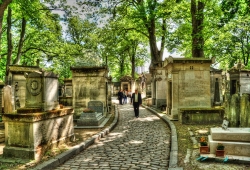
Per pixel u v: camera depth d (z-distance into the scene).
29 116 6.14
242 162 5.33
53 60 26.69
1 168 5.38
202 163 5.45
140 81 50.12
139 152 6.95
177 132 9.44
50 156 6.31
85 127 11.19
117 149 7.41
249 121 7.21
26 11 17.50
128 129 11.29
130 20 26.78
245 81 17.41
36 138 6.30
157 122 13.38
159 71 21.11
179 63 13.95
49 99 7.45
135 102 16.03
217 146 5.71
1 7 8.95
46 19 22.86
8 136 6.41
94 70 14.89
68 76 33.28
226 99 7.94
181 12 23.28
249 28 25.41
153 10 21.95
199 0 16.34
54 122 7.29
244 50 27.72
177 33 25.55
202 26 16.81
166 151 7.01
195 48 17.67
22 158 6.15
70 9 20.03
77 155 6.83
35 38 26.06
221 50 27.30
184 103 13.85
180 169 5.02
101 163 5.97
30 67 16.42
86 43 35.56
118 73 59.19
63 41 28.14
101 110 14.17
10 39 21.03
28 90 7.24
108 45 26.81
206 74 14.09
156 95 21.17
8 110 11.95
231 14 10.84
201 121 11.57
